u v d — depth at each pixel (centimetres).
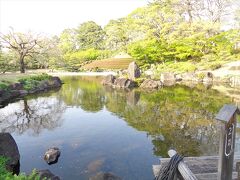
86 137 1058
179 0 4388
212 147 928
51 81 2777
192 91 2311
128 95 2155
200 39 3519
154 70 3619
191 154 862
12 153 757
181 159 495
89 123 1280
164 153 878
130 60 4309
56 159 829
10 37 3197
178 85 2797
